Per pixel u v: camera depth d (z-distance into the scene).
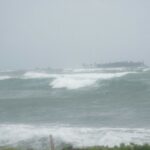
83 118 24.83
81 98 37.94
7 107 33.16
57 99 38.06
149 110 26.97
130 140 17.38
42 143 16.92
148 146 11.59
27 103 35.47
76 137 18.23
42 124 22.97
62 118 25.20
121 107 29.56
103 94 40.50
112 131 19.58
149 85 43.66
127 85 44.97
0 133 20.06
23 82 61.31
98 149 12.46
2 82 63.38
